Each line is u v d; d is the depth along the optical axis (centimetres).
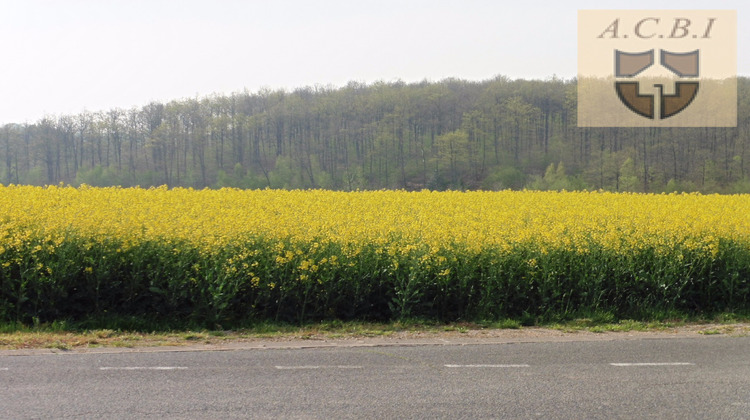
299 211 1554
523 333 1000
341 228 1203
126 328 986
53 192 1758
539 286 1126
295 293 1052
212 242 1065
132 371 679
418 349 821
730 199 2316
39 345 828
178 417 533
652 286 1181
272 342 898
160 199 1761
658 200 2214
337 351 803
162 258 1033
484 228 1278
